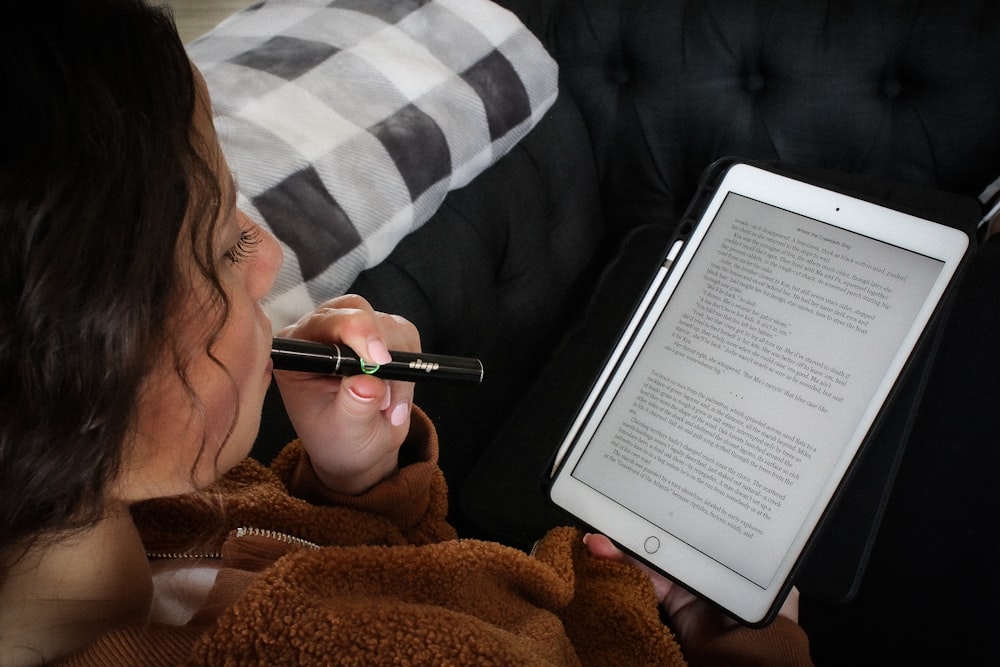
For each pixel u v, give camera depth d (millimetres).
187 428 311
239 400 339
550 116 994
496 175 894
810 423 609
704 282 682
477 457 918
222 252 313
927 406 837
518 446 864
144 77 237
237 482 574
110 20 230
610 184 1114
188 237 272
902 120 969
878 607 777
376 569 476
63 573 344
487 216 873
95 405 248
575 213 1035
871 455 748
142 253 241
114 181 231
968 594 742
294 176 681
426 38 840
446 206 833
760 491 609
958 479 795
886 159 998
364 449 570
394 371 539
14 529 264
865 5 925
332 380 550
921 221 625
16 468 246
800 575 704
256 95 734
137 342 250
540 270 971
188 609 469
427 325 786
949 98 937
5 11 209
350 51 793
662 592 689
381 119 753
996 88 911
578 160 1034
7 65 210
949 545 770
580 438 679
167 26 251
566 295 1038
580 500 664
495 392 931
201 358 303
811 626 806
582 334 963
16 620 347
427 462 617
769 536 597
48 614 358
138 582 401
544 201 975
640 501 644
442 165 781
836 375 613
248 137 694
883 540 792
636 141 1063
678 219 1099
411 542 624
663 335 680
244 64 776
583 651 604
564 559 618
